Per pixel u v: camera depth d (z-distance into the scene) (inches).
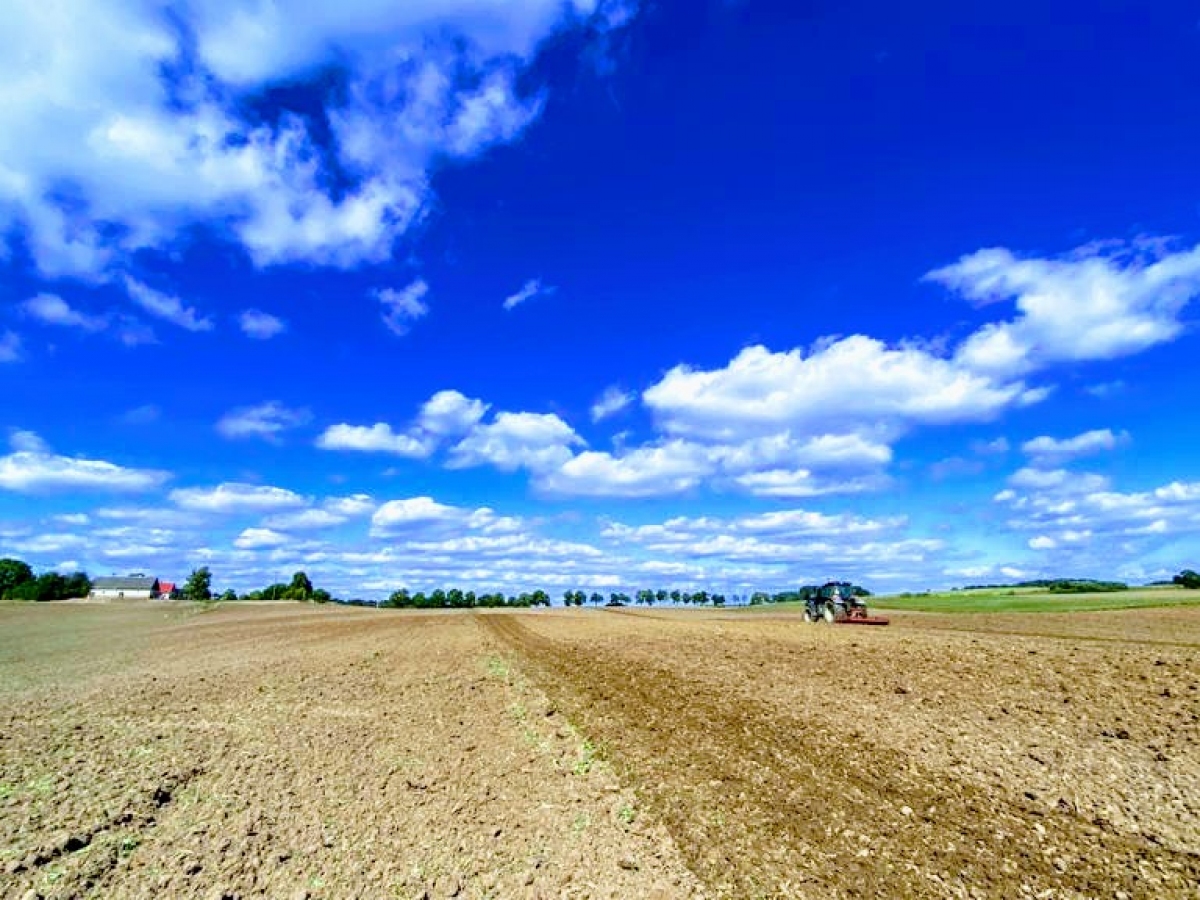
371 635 1374.3
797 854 251.6
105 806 287.0
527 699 565.6
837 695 542.9
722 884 229.0
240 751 382.6
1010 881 229.1
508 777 340.8
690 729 442.0
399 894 219.0
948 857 247.6
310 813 286.5
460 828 273.7
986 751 374.9
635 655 898.1
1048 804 296.5
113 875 227.3
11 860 233.9
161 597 5049.2
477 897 218.8
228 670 750.5
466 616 2460.6
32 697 561.0
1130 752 363.3
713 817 287.0
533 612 3014.3
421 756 378.0
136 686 624.1
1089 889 223.3
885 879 231.6
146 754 372.8
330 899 215.2
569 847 257.3
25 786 314.2
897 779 332.5
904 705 496.4
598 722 468.1
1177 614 1285.7
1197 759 346.6
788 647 921.5
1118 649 724.7
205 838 258.5
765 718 468.4
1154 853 247.4
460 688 629.0
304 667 784.9
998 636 952.9
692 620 1974.7
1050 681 559.8
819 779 335.3
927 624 1312.7
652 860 247.1
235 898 214.1
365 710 511.5
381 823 277.0
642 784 330.6
